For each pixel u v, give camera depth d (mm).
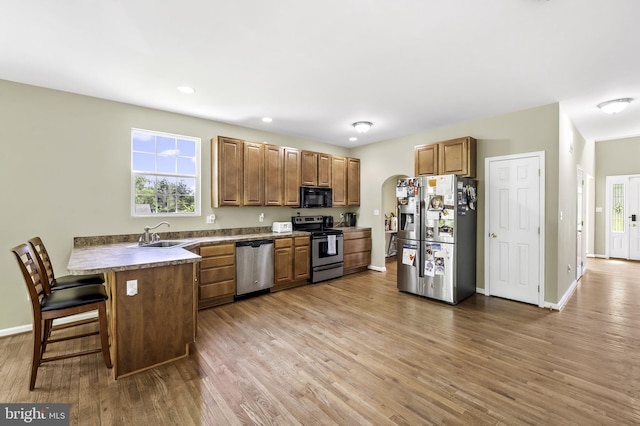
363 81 2924
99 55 2402
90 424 1664
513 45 2281
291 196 4793
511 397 1897
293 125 4484
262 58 2469
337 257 5094
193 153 4070
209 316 3330
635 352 2469
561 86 3045
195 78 2838
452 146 4109
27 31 2064
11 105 2852
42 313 2000
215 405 1828
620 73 2748
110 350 2389
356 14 1902
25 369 2227
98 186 3312
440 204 3816
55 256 3074
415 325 3059
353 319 3230
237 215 4473
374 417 1719
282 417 1723
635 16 1915
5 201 2832
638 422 1672
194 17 1924
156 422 1682
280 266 4316
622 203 6609
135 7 1820
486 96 3314
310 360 2359
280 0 1763
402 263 4230
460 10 1867
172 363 2316
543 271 3609
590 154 6227
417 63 2564
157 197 3764
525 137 3748
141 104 3529
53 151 3057
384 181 5555
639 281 4773
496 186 4008
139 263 2148
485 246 4105
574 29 2072
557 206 3514
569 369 2217
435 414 1743
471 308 3576
